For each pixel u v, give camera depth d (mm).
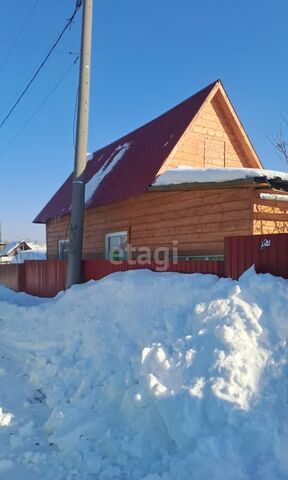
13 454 3791
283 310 4250
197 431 3418
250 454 3158
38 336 7215
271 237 5059
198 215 8555
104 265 8516
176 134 9938
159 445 3582
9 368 6184
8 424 4352
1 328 8508
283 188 6953
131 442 3689
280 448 3166
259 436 3264
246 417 3402
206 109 10453
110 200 10336
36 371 5723
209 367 3877
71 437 3912
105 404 4438
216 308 4551
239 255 5445
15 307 9445
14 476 3463
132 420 3941
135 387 4145
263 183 6828
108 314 6316
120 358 5062
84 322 6492
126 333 5551
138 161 10812
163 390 3893
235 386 3631
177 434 3467
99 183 12164
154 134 11531
